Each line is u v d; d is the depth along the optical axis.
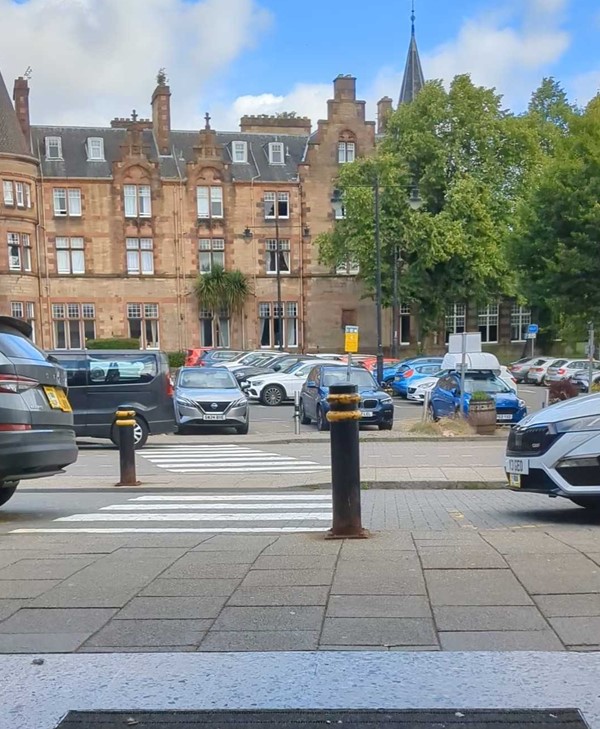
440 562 5.85
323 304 53.97
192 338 52.12
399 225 45.06
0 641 4.33
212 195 52.62
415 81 61.56
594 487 8.15
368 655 4.04
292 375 32.00
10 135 47.84
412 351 55.44
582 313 30.59
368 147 54.28
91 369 17.88
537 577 5.36
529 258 31.45
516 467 8.62
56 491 11.92
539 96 62.78
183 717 3.42
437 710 3.44
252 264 53.03
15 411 8.02
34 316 49.19
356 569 5.70
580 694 3.56
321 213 53.97
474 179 45.62
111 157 52.16
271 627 4.48
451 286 47.44
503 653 4.03
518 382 48.06
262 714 3.44
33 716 3.44
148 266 51.81
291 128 58.91
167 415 18.47
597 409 8.41
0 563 6.16
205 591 5.22
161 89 53.16
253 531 7.93
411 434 20.61
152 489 12.07
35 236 49.31
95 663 3.99
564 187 29.52
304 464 15.64
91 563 6.11
